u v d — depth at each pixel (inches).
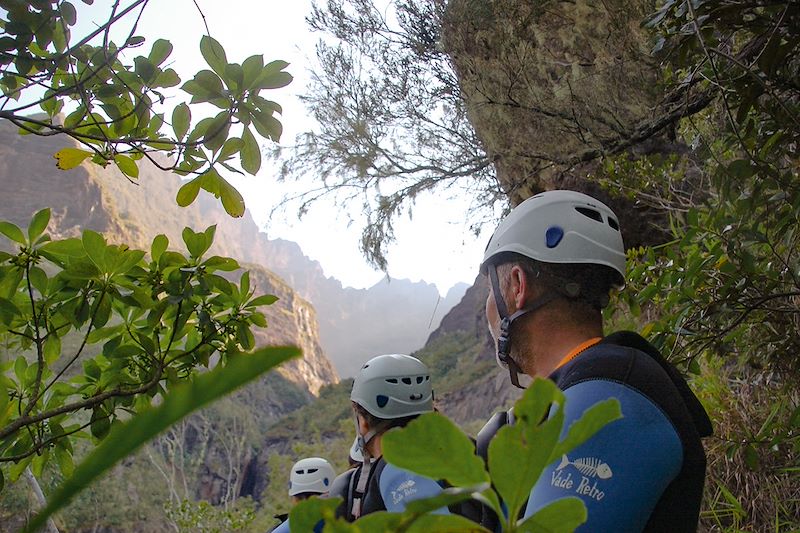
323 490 189.9
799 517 113.0
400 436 12.2
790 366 103.7
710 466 126.0
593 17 167.9
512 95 192.1
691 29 89.3
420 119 252.7
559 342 52.2
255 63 80.4
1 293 75.3
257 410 3922.2
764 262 101.3
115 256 77.3
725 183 92.6
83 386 84.0
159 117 88.6
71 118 89.2
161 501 2087.8
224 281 84.0
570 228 53.2
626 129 164.1
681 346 102.3
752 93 88.0
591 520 38.1
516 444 12.6
